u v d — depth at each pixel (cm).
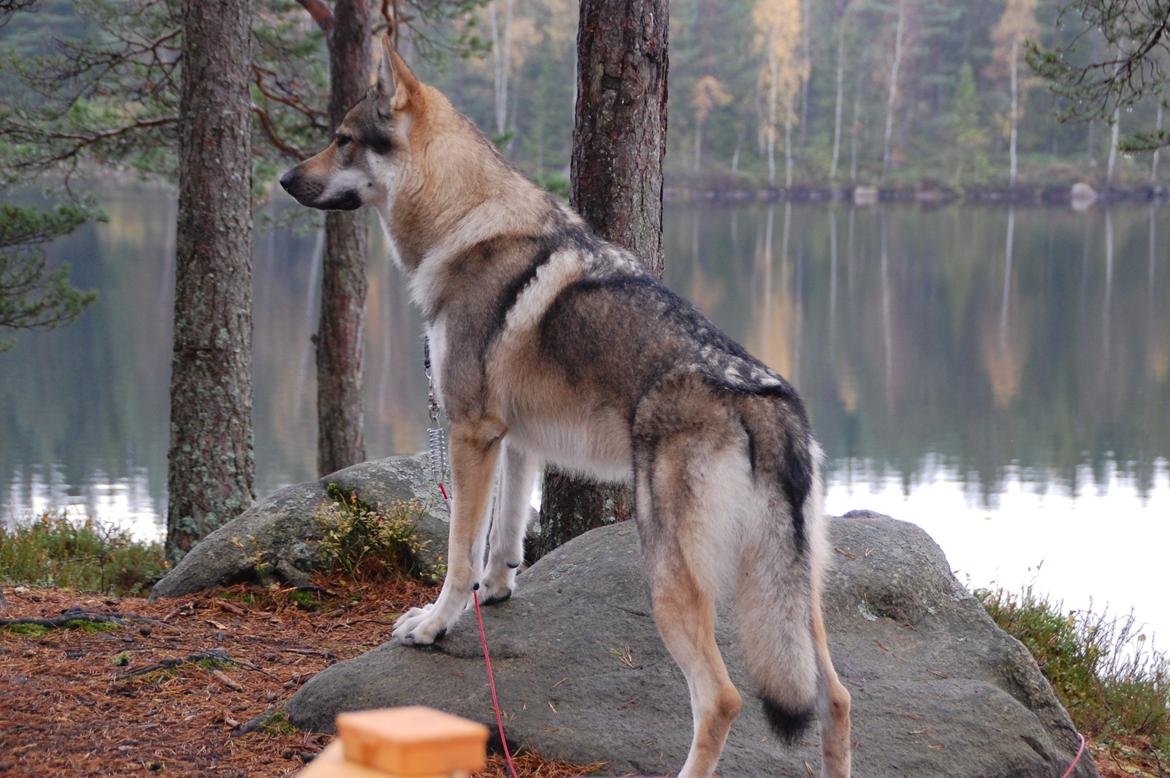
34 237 1136
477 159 466
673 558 379
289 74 1344
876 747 412
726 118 8825
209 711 440
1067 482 1642
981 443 1950
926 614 495
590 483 638
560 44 7950
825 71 9206
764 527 371
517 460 467
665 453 386
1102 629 772
